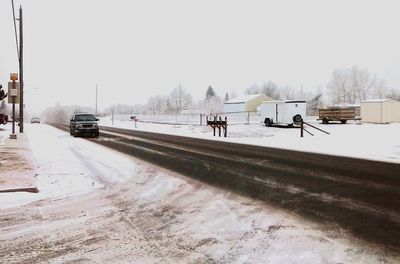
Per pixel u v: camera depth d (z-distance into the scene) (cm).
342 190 854
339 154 1542
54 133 3219
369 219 631
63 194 853
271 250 504
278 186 906
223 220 642
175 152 1675
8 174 1029
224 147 1875
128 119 8088
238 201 768
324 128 3284
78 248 520
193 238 556
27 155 1466
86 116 2972
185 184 952
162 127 4328
